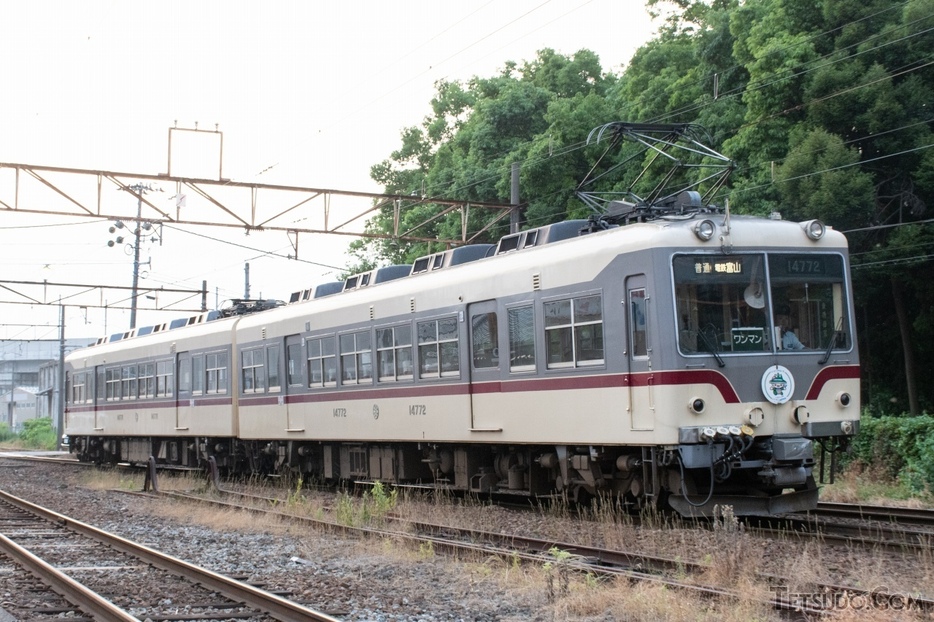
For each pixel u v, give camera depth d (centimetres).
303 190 2291
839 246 1263
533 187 3150
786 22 2361
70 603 857
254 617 791
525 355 1380
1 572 1016
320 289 2023
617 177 3033
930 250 2158
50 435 5328
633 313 1202
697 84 2894
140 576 984
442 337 1558
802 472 1198
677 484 1198
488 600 840
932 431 1708
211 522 1441
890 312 2530
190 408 2411
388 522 1345
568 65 4072
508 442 1417
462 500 1600
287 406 2023
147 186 2656
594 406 1258
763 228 1225
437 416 1566
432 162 4619
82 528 1350
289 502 1531
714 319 1179
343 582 926
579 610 781
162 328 2727
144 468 2750
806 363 1216
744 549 870
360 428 1777
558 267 1320
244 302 2391
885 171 2258
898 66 2233
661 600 767
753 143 2369
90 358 3052
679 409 1150
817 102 2188
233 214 2244
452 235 3666
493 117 3747
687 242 1178
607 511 1252
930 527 1187
